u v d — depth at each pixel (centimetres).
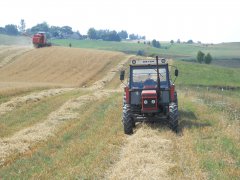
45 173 905
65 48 6831
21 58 6200
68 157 1029
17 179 888
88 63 5619
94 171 892
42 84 3831
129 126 1342
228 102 2594
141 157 989
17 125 1594
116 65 5538
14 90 2786
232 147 1099
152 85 1470
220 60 12531
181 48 19425
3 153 1120
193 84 4831
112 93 2967
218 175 847
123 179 830
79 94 2852
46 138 1317
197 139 1207
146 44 19612
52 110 1978
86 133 1363
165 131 1340
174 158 992
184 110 1852
